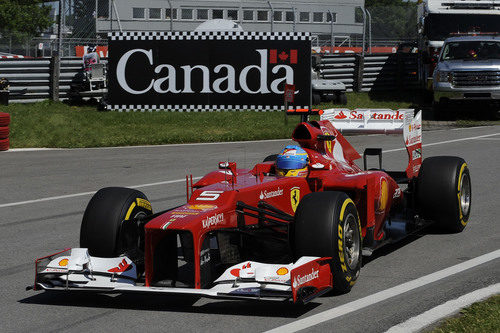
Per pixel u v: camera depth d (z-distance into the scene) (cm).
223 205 818
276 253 933
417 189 1147
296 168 962
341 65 3984
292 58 3209
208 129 2847
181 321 759
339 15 4734
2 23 7506
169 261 823
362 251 933
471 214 1312
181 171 1898
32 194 1612
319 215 810
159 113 3139
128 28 4162
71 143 2502
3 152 2352
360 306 791
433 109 3416
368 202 950
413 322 728
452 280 888
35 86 3309
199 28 3784
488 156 2059
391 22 5438
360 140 2552
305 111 1061
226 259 846
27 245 1142
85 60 3338
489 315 731
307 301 744
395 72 4166
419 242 1110
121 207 870
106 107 3228
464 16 3616
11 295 875
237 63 3200
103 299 850
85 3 4009
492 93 3166
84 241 856
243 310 790
